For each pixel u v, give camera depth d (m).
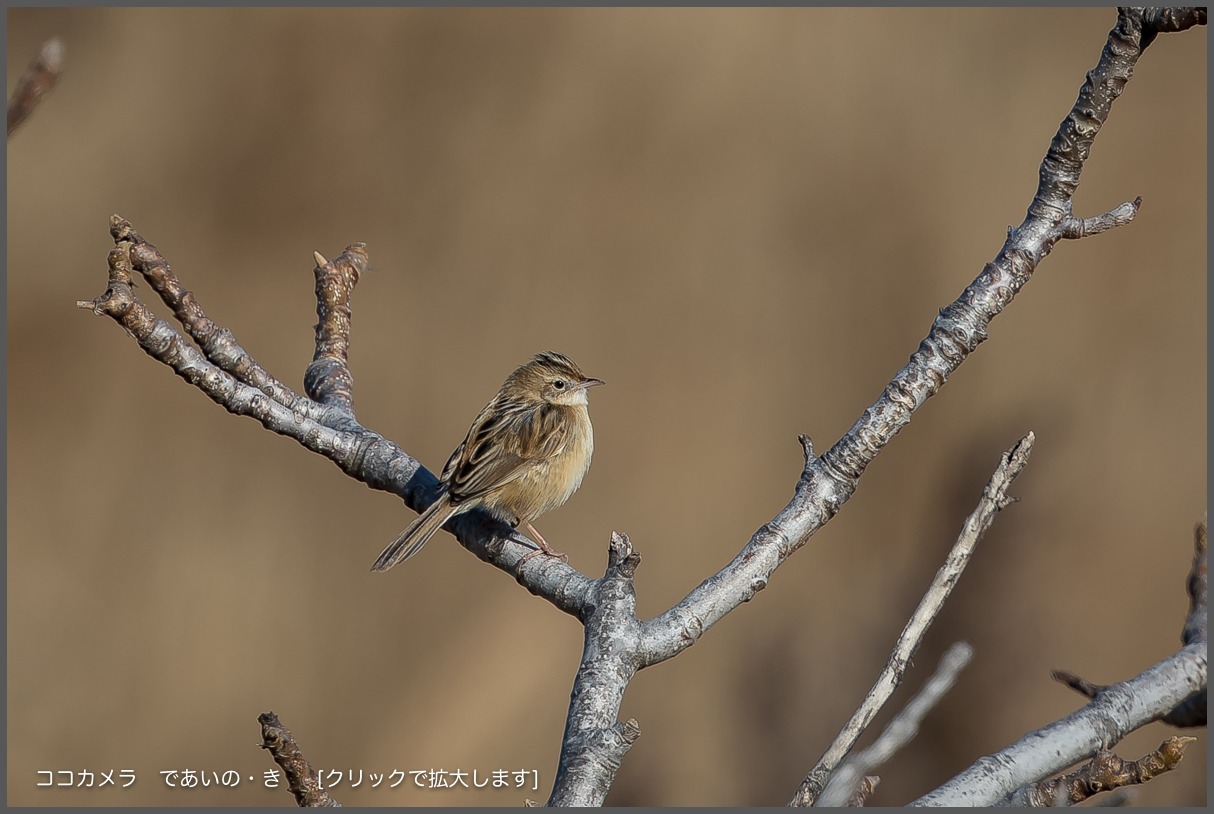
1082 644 13.35
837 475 5.12
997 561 13.96
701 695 13.96
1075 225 5.22
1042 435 14.59
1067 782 3.91
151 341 5.65
